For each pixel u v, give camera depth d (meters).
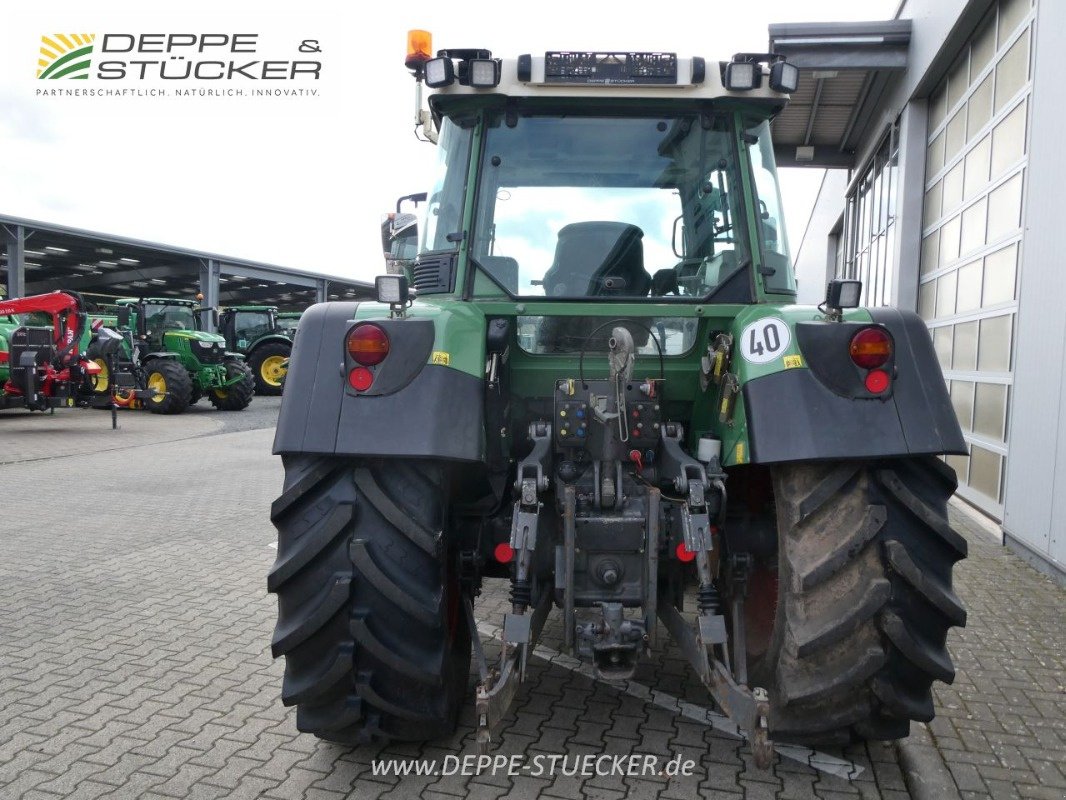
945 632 2.40
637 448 2.86
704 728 3.03
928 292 9.02
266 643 3.90
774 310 2.66
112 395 13.46
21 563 5.32
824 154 12.95
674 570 2.93
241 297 40.59
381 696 2.47
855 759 2.79
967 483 7.33
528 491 2.65
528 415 3.13
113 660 3.68
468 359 2.58
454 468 2.78
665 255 3.04
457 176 3.11
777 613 2.52
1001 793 2.61
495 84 2.96
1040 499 5.24
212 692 3.33
